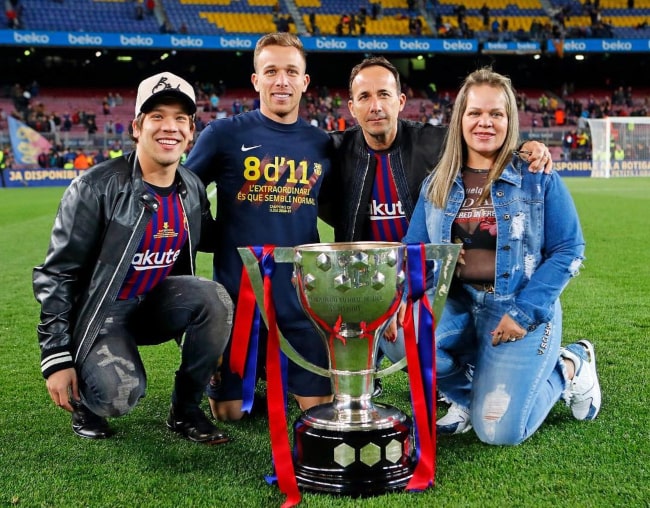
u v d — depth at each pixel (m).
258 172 3.39
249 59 37.16
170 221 2.97
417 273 2.54
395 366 2.65
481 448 2.85
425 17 37.56
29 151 26.98
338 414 2.56
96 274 2.87
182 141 2.90
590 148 31.50
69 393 2.76
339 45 33.38
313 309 2.53
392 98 3.36
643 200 16.78
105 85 36.19
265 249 2.60
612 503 2.29
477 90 2.86
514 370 2.83
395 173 3.50
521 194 2.88
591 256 8.35
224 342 2.99
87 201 2.82
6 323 5.43
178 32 32.47
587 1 39.53
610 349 4.35
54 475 2.62
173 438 3.03
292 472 2.43
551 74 40.38
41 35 29.61
